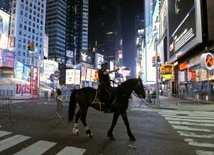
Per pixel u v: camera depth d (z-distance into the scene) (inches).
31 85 2625.5
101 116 644.7
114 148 295.6
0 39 3331.7
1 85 2308.1
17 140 337.1
